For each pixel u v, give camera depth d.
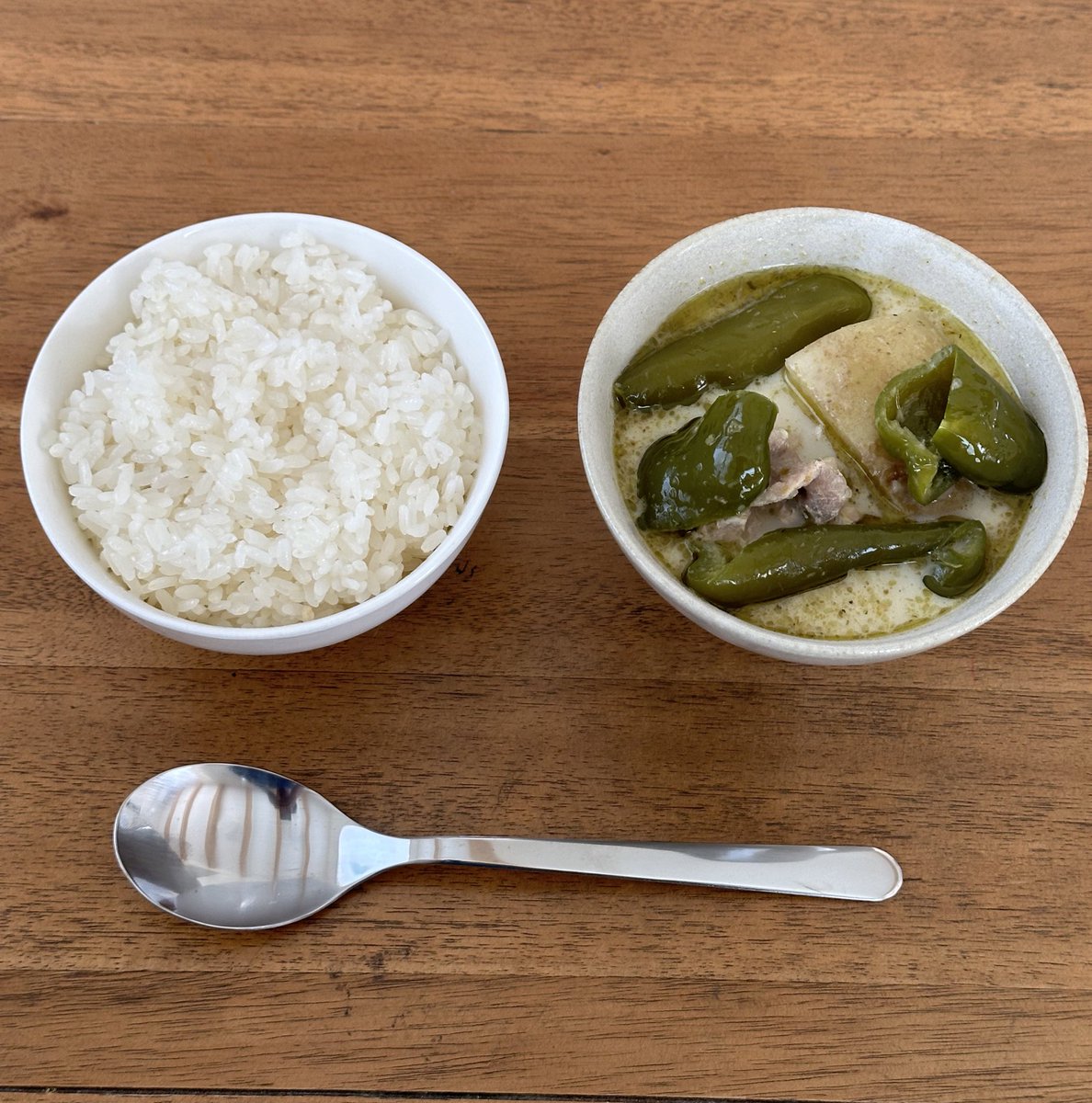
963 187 0.37
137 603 0.26
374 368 0.31
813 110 0.38
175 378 0.30
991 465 0.28
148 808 0.29
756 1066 0.27
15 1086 0.26
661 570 0.26
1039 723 0.30
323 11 0.39
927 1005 0.28
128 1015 0.27
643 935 0.28
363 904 0.28
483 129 0.38
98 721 0.30
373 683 0.31
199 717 0.30
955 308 0.31
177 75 0.38
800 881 0.28
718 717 0.31
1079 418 0.28
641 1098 0.27
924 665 0.31
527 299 0.35
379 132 0.38
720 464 0.27
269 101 0.38
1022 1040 0.27
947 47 0.39
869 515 0.30
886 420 0.28
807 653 0.26
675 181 0.37
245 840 0.28
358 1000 0.27
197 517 0.29
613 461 0.29
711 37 0.39
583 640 0.31
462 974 0.28
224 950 0.28
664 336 0.31
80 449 0.29
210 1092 0.26
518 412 0.34
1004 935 0.28
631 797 0.30
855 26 0.40
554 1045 0.27
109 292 0.31
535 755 0.30
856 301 0.31
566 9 0.39
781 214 0.30
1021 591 0.26
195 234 0.31
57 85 0.38
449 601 0.32
